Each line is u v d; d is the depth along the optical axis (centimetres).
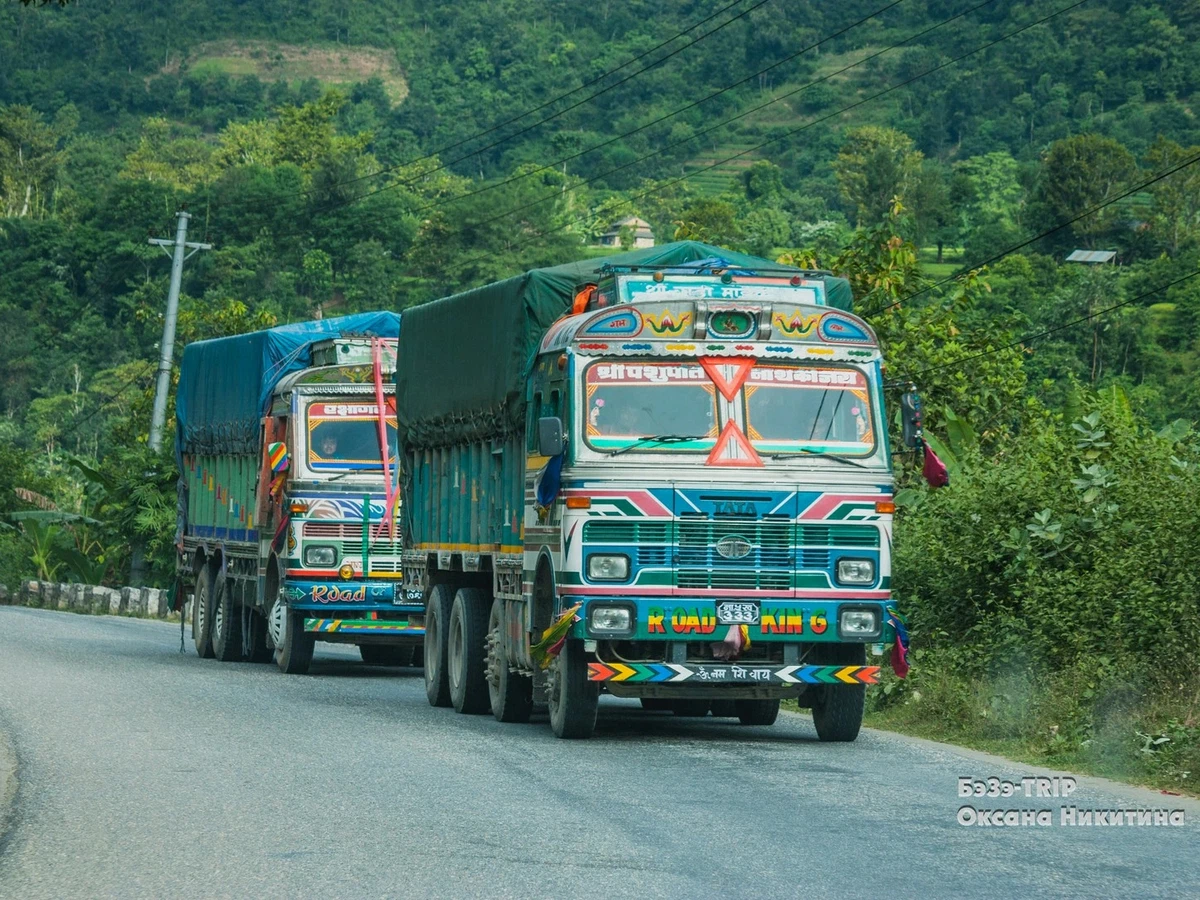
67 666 4144
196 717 2952
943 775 2233
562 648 2606
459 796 2031
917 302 9519
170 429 8294
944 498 3456
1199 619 2606
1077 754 2411
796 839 1731
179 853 1673
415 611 4106
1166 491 2956
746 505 2517
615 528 2489
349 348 4166
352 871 1577
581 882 1516
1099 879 1532
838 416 2597
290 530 4062
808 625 2522
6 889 1509
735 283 2695
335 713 3086
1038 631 2880
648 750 2509
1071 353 13975
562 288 2838
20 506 10625
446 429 3269
